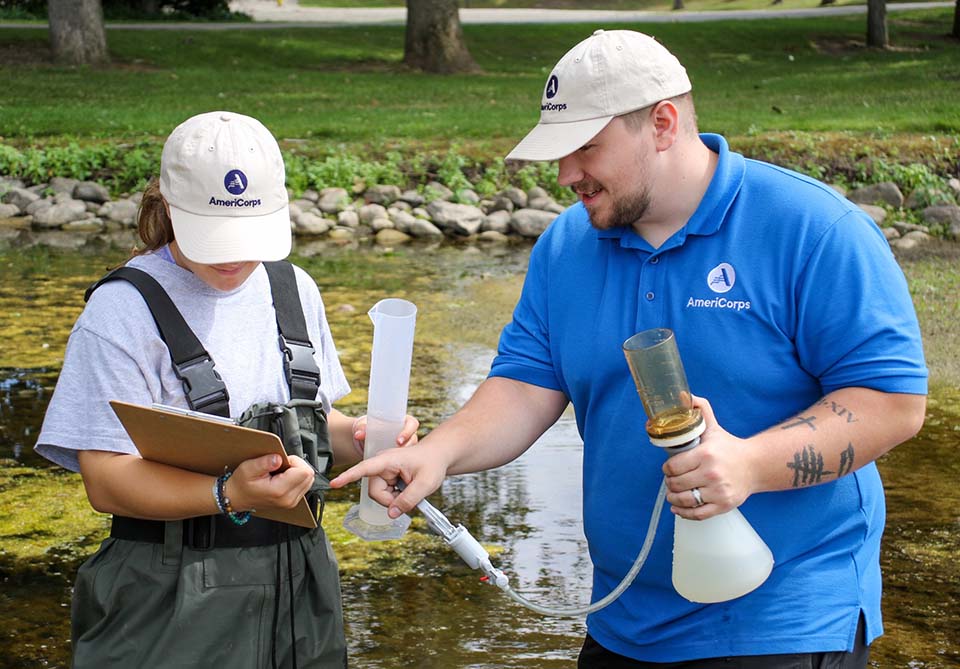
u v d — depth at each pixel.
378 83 22.78
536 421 2.98
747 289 2.65
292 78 23.12
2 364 7.65
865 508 2.76
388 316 2.64
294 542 2.66
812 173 13.41
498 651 4.27
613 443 2.79
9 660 4.18
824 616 2.66
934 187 12.68
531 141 2.59
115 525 2.63
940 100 18.08
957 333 8.26
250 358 2.66
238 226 2.48
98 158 13.98
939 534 5.22
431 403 6.99
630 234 2.77
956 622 4.47
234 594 2.58
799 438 2.50
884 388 2.55
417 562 5.02
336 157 14.00
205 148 2.48
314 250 11.84
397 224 12.72
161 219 2.64
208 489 2.44
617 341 2.77
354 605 4.62
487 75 24.91
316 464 2.64
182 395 2.57
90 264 10.74
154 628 2.58
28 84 20.31
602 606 2.66
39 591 4.71
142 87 20.80
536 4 49.72
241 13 35.03
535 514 5.45
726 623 2.66
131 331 2.53
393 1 49.19
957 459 6.11
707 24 32.38
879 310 2.58
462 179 13.68
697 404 2.43
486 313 9.21
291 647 2.67
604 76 2.54
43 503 5.56
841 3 42.84
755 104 18.30
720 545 2.46
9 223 12.77
